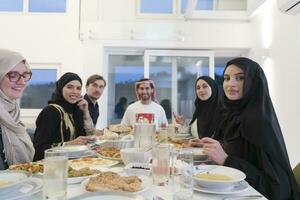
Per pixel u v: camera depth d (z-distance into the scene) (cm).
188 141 190
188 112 462
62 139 204
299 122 312
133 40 443
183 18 460
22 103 451
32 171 110
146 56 451
